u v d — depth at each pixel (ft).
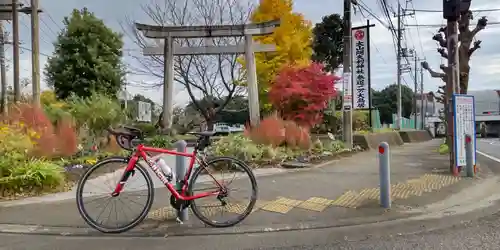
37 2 39.65
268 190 22.00
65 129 30.76
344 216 17.30
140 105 113.19
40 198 20.70
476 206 19.35
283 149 35.45
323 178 25.85
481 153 49.88
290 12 66.44
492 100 116.06
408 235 15.23
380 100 191.42
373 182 24.44
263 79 62.75
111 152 32.81
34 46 39.11
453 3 27.68
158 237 14.78
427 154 44.68
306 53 67.15
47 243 14.21
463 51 39.63
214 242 14.33
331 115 56.65
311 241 14.49
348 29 42.75
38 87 39.04
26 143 25.22
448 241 14.46
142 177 15.71
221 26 52.49
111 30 65.72
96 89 61.67
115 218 15.85
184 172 15.99
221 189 16.34
